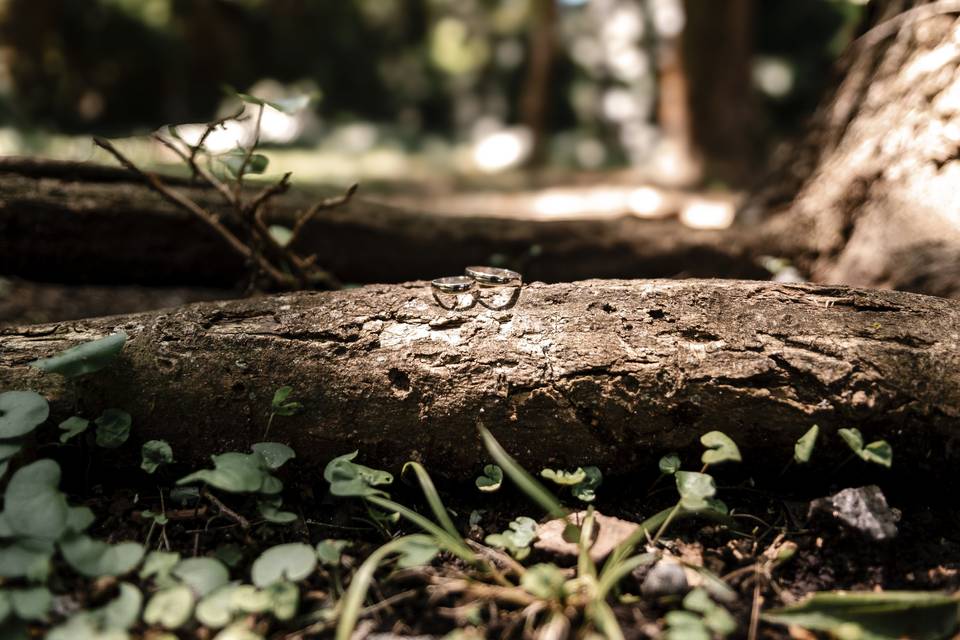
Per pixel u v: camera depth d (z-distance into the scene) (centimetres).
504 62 374
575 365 39
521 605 35
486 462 40
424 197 188
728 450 36
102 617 32
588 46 347
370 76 378
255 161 49
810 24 310
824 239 59
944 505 39
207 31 291
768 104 305
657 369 39
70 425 38
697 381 39
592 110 347
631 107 336
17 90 233
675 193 193
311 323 41
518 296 42
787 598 36
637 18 333
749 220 68
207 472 35
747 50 225
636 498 41
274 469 39
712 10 220
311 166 251
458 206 171
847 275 55
